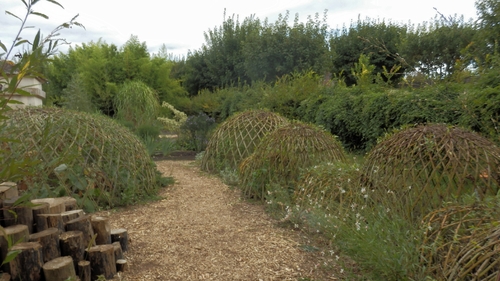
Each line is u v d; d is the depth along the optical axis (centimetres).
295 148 512
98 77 1738
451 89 660
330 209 391
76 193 472
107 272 288
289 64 1748
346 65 1945
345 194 406
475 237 240
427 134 358
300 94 1178
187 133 1171
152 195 544
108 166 496
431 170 342
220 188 607
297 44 1750
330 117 977
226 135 736
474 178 324
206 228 417
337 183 416
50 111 513
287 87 1220
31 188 421
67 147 464
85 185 457
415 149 348
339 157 539
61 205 307
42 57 168
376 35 1923
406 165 348
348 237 333
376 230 314
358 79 1170
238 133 722
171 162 907
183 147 1161
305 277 303
